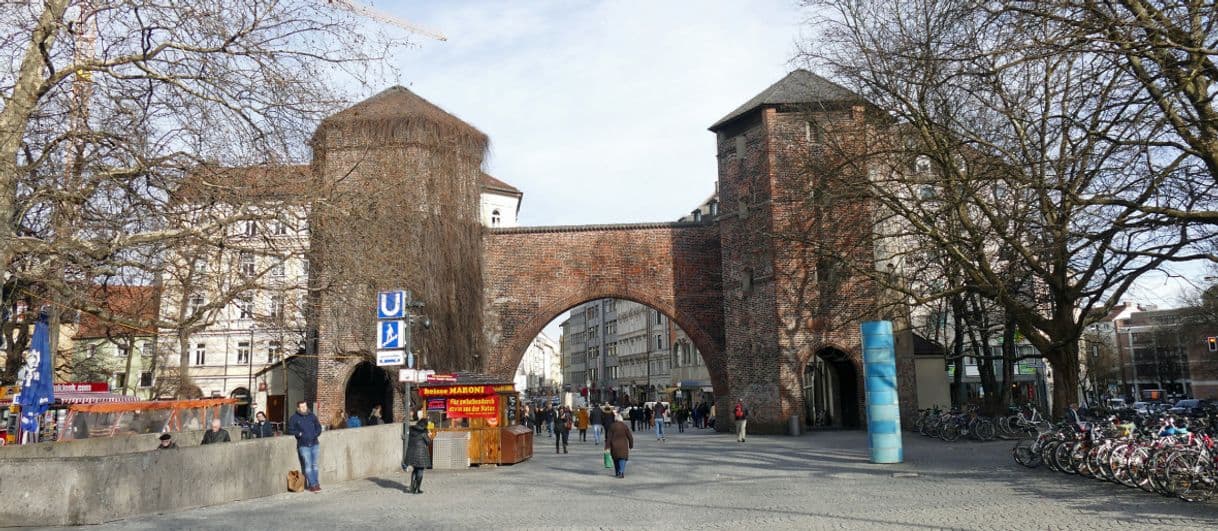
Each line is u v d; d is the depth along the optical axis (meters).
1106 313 24.52
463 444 21.45
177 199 15.99
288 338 36.53
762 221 36.16
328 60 15.66
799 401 34.81
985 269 23.62
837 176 24.81
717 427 39.47
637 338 92.38
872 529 10.34
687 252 40.44
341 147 18.69
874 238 26.42
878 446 19.86
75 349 30.89
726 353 38.75
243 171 16.19
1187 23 13.29
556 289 40.00
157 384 40.62
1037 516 11.12
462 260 35.56
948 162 21.52
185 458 13.24
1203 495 12.39
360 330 33.91
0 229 13.91
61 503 11.45
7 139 13.99
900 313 29.77
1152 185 16.84
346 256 18.17
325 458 17.30
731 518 11.53
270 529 11.12
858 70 22.89
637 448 28.14
